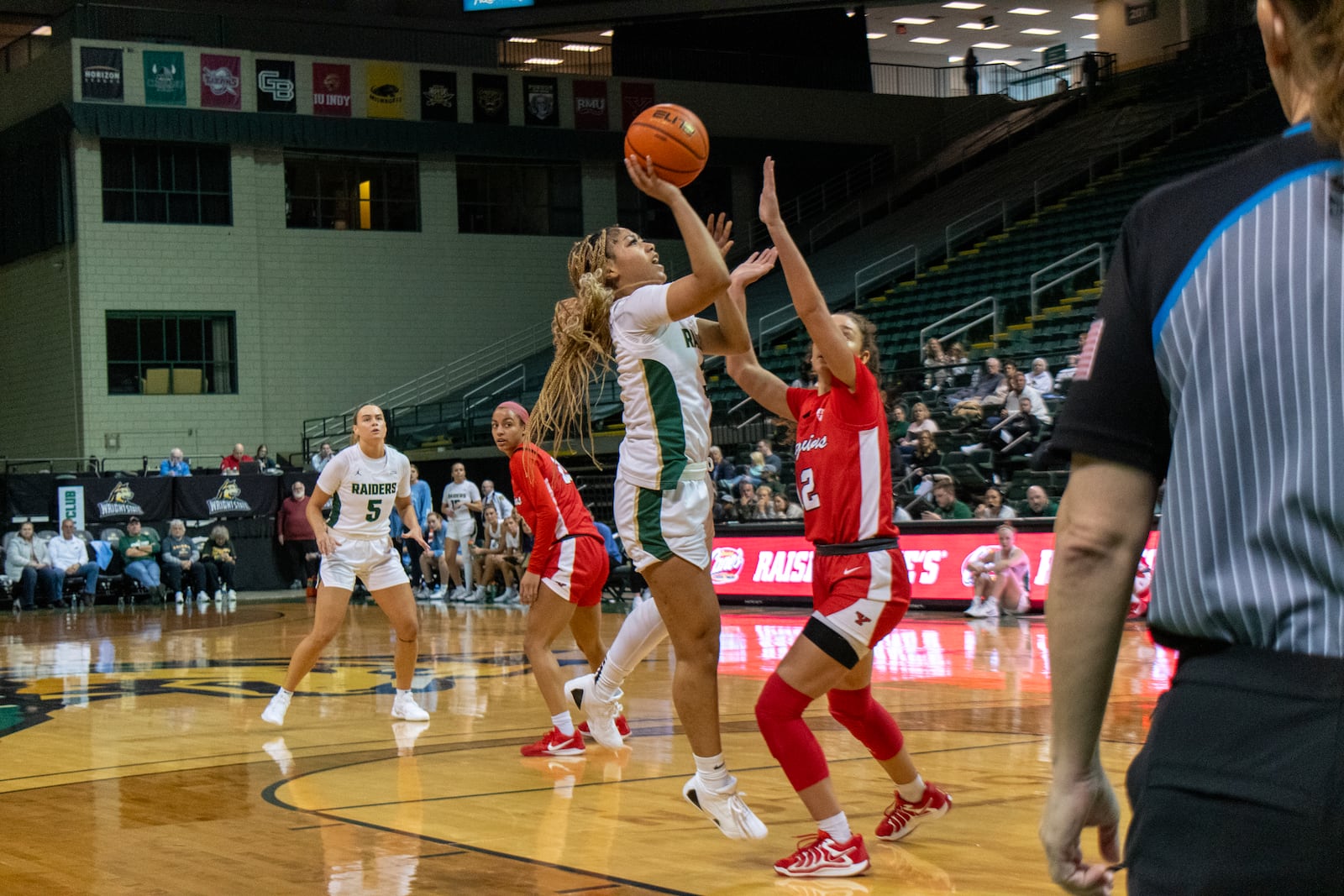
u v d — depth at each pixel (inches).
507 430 261.0
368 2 1162.0
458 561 794.8
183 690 382.9
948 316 891.4
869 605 161.8
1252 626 53.7
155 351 1046.4
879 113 1298.0
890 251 1104.2
